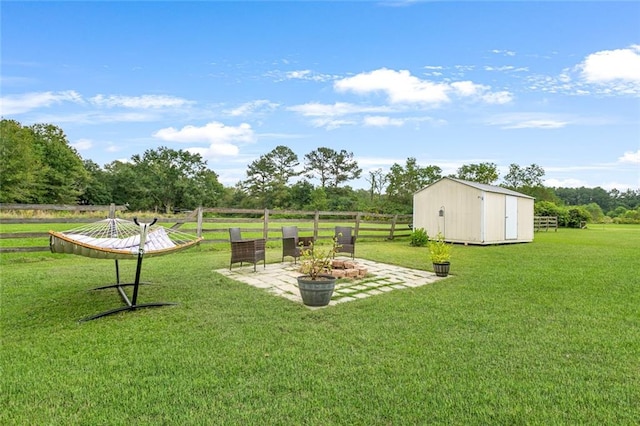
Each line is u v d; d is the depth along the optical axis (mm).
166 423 2035
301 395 2332
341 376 2588
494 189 13297
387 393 2352
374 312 4176
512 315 4055
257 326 3668
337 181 46062
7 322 3746
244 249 6684
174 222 9422
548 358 2908
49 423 2039
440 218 13688
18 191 31297
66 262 7492
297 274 6457
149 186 43844
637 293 5109
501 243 12984
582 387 2436
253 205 44375
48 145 36812
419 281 6027
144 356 2918
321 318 3951
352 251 8469
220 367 2723
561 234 18812
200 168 47312
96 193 41094
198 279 5906
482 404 2229
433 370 2686
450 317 3973
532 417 2090
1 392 2365
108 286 5207
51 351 3023
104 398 2291
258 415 2105
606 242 13688
